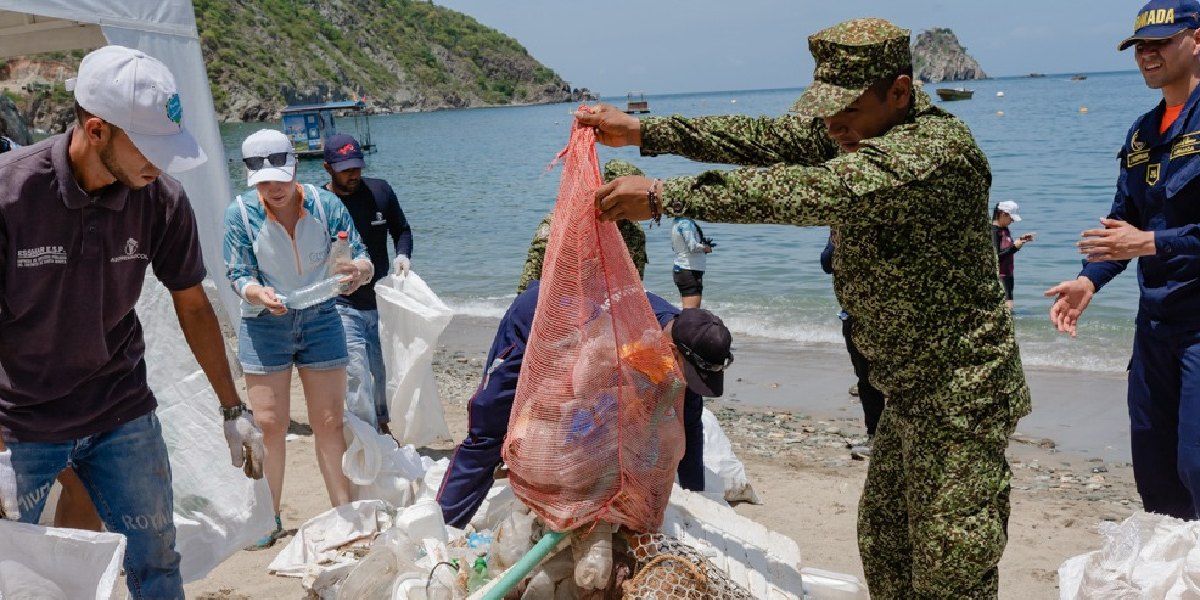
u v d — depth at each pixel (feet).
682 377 11.21
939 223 9.52
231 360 19.84
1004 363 10.02
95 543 9.70
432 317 20.86
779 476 21.52
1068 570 11.21
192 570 14.58
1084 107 257.34
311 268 16.72
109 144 9.66
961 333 9.89
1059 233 60.64
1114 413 28.14
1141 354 13.82
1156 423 13.89
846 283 10.16
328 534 15.89
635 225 16.29
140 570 11.62
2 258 9.67
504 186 120.16
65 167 9.71
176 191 11.04
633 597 10.05
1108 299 41.60
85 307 10.30
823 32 9.82
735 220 9.06
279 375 16.60
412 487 17.51
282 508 18.13
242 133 324.19
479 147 220.84
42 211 9.71
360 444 16.88
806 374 33.53
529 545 10.93
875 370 10.55
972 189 9.55
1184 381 12.95
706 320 11.57
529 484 10.53
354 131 354.54
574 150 10.94
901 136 9.37
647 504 10.68
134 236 10.55
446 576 10.89
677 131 11.18
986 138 147.43
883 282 9.78
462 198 106.42
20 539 9.60
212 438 15.10
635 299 11.06
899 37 9.52
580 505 10.27
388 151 216.54
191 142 9.91
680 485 13.88
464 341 42.09
